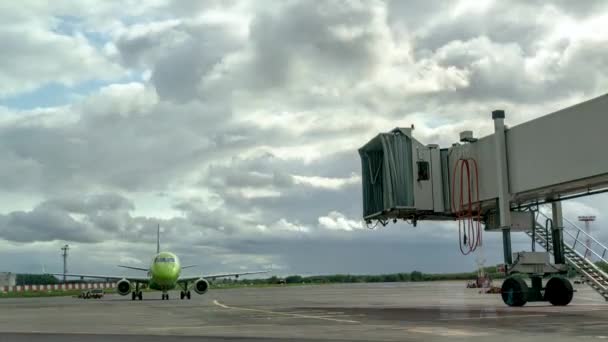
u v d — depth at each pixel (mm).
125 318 30719
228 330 22016
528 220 36688
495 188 35125
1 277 143875
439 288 105750
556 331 19828
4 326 25609
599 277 34750
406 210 38188
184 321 27516
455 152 38312
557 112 31031
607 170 27891
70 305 54500
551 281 35312
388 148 37969
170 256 67250
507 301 35219
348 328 22109
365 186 41656
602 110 28312
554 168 31125
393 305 41281
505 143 34719
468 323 23422
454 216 40812
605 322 23234
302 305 44000
